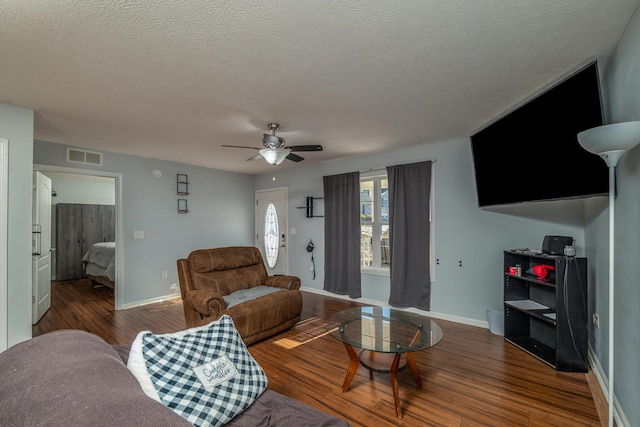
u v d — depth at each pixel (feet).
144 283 15.01
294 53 5.91
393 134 11.38
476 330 11.15
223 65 6.33
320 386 7.43
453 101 8.34
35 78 6.80
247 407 4.23
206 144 12.57
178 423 2.19
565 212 9.80
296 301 11.30
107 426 2.05
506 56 6.11
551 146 7.38
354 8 4.63
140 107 8.57
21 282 8.14
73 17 4.76
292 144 12.66
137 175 14.84
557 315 8.11
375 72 6.71
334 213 15.84
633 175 5.31
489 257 11.41
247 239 20.20
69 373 2.70
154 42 5.49
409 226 13.19
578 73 6.28
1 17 4.72
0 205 7.96
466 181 11.91
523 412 6.38
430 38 5.47
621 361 5.89
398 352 6.45
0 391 2.65
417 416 6.28
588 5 4.66
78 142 12.22
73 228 21.48
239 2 4.47
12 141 8.23
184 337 4.32
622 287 5.84
